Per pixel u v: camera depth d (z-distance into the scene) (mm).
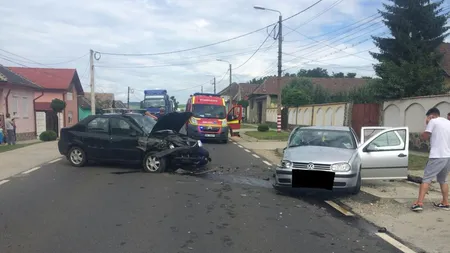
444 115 13680
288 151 8062
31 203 6648
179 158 10094
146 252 4418
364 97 29328
